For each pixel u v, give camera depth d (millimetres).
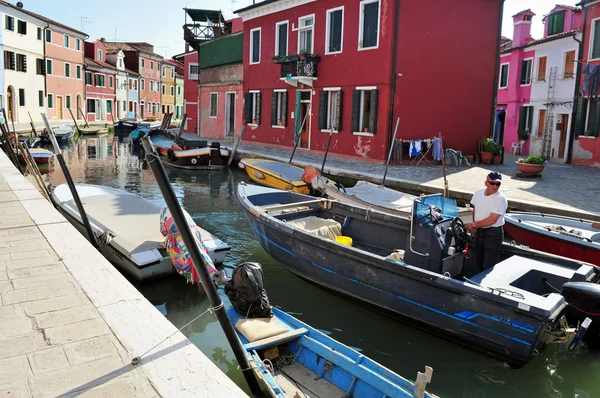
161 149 20969
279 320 5188
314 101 20453
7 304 3988
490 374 5188
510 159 20812
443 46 17734
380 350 5609
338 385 4352
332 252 6523
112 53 52812
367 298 6359
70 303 4023
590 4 18406
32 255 5270
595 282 5918
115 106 52438
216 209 12492
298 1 20797
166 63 63750
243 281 5230
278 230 7203
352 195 10703
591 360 5480
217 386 2910
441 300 5527
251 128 25125
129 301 4082
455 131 18391
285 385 4359
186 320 6086
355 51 18266
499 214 6012
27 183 10258
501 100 26594
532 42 23047
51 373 3014
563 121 21422
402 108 17328
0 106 33844
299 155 19578
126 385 2902
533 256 6281
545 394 4871
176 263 6441
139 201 9719
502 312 5047
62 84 42469
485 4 18328
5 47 34312
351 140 18719
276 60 21328
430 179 14039
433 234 5688
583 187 13039
